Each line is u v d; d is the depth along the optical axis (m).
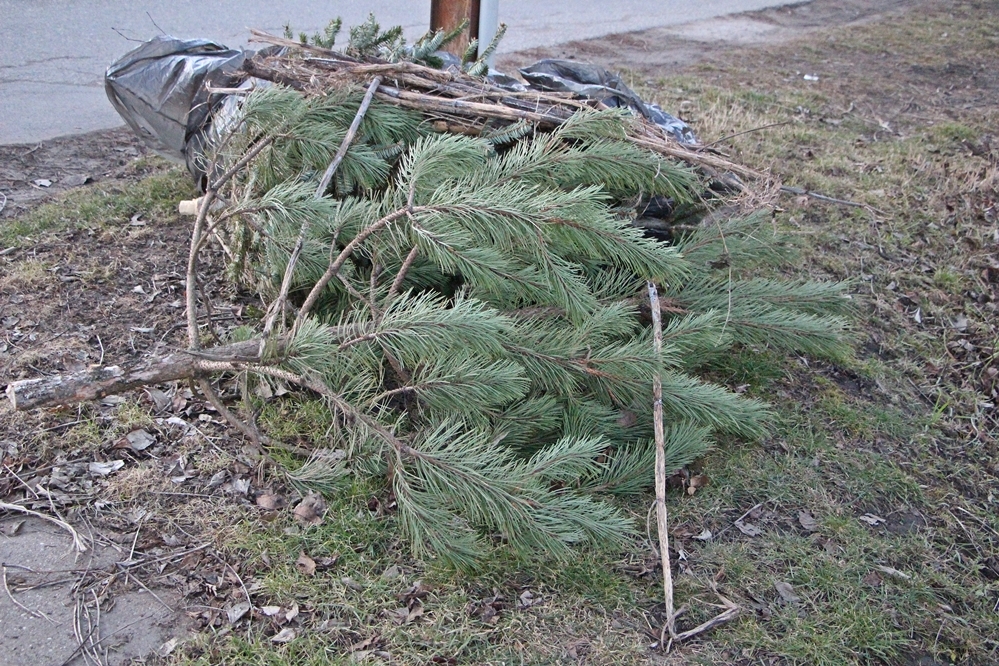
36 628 2.23
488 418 2.82
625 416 3.08
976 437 3.62
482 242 2.69
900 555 2.90
